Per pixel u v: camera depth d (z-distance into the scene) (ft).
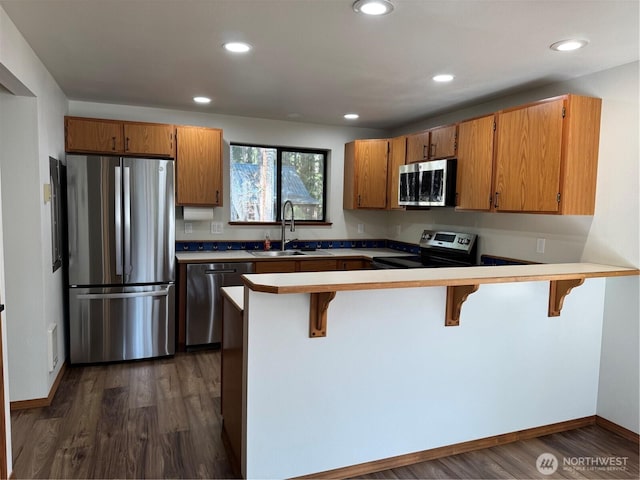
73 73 10.21
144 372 11.73
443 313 7.91
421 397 7.89
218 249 15.39
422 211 15.19
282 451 7.02
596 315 9.27
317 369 7.11
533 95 10.80
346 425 7.39
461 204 11.50
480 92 11.22
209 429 8.79
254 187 15.99
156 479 7.19
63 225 12.01
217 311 13.60
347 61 9.01
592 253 9.30
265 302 6.69
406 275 7.19
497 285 8.32
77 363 12.00
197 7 6.65
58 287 11.11
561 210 8.81
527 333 8.67
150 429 8.75
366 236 17.28
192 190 13.83
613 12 6.50
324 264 14.61
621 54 8.16
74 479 7.14
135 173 12.01
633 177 8.49
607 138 8.93
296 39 7.87
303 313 6.93
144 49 8.52
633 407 8.77
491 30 7.27
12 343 9.32
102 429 8.70
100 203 11.78
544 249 10.46
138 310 12.41
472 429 8.36
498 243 11.88
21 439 8.28
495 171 10.36
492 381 8.45
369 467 7.61
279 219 16.44
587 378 9.35
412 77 10.02
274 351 6.82
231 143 15.37
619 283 8.98
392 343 7.57
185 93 11.97
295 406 7.03
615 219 8.82
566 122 8.67
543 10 6.48
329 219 16.85
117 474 7.29
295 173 16.61
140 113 13.92
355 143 15.57
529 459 8.07
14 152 9.01
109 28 7.51
